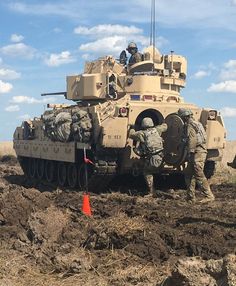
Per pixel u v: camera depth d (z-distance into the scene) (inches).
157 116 636.7
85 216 460.4
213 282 227.1
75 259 325.7
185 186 695.7
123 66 734.5
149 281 288.7
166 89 697.6
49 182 788.0
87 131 609.0
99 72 746.2
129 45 735.7
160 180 706.2
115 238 361.7
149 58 725.3
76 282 300.2
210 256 327.0
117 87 692.1
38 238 381.4
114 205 523.8
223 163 1001.5
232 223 410.6
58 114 677.3
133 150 595.5
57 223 404.8
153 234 358.6
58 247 366.0
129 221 388.2
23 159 904.9
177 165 597.9
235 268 224.5
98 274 311.3
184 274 232.5
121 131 595.8
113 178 677.3
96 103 705.0
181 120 575.5
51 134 697.6
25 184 810.8
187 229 389.4
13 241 394.9
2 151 1542.8
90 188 645.9
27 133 827.4
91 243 365.4
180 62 734.5
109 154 608.4
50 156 739.4
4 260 345.4
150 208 491.5
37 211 446.6
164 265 315.9
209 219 426.9
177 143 581.3
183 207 501.0
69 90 754.8
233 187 676.7
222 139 652.1
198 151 527.8
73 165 694.5
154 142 583.2
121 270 313.0
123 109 596.1
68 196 593.9
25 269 327.6
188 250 341.7
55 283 300.7
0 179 875.4
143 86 676.1
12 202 466.6
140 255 337.1
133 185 705.6
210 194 531.2
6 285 292.2
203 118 642.2
